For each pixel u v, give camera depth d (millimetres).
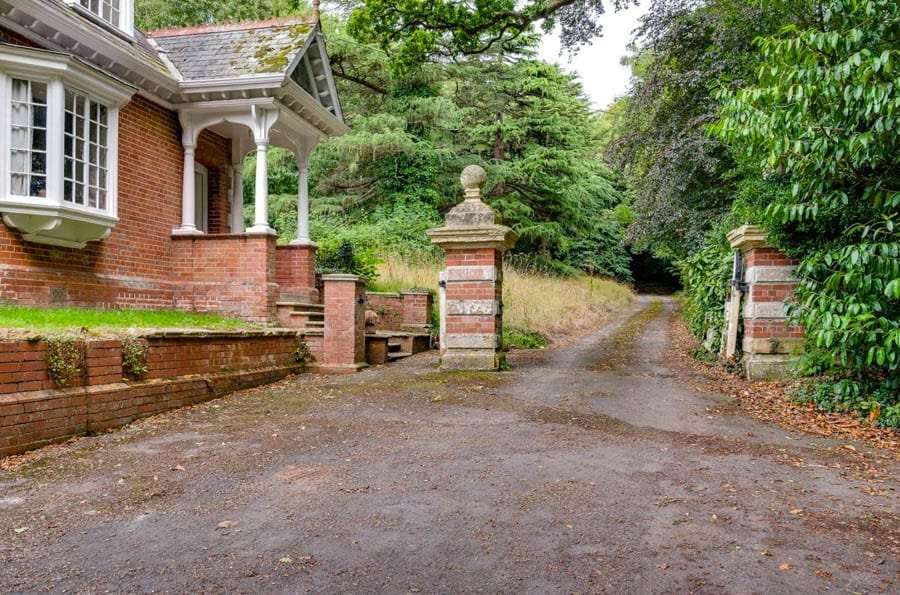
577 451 5227
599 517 3768
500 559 3195
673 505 3990
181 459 5000
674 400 7496
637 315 25125
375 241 20453
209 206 13609
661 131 15438
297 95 11852
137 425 6207
